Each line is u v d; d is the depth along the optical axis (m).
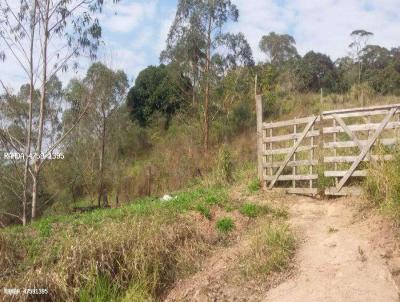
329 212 10.50
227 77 25.08
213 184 14.66
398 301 7.07
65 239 9.46
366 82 28.94
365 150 10.54
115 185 24.56
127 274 8.82
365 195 10.07
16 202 20.31
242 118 25.06
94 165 25.77
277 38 39.53
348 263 8.20
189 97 25.92
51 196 22.39
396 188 9.06
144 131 31.58
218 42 24.27
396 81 31.25
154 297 8.74
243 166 16.48
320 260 8.53
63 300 8.23
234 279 8.66
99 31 16.86
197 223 10.52
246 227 10.58
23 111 18.58
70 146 24.55
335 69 37.62
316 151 11.71
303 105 25.70
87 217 11.44
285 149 12.23
